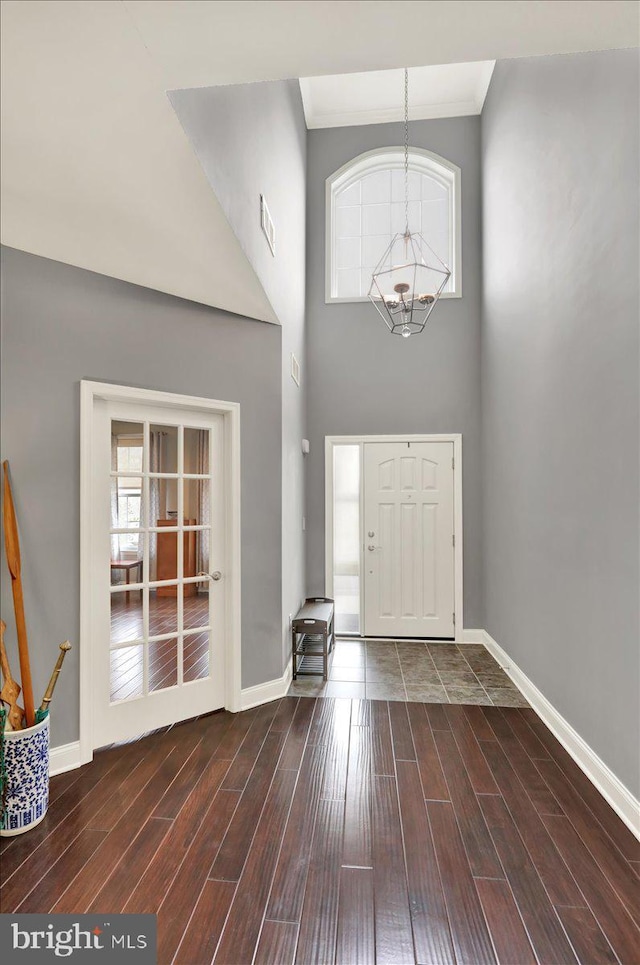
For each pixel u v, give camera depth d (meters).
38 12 1.17
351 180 5.55
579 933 1.64
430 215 5.46
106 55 1.31
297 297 4.58
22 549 2.43
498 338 4.43
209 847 2.03
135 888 1.81
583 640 2.67
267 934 1.63
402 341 5.23
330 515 5.25
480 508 5.08
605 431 2.42
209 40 1.27
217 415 3.34
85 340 2.67
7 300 2.42
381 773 2.59
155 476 3.04
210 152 2.01
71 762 2.59
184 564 3.17
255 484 3.47
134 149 1.75
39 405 2.50
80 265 2.62
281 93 3.83
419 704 3.47
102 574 2.79
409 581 5.14
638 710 2.13
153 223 2.26
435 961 1.54
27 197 2.01
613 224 2.33
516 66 3.89
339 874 1.89
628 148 2.19
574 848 2.04
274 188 3.53
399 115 5.38
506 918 1.70
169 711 3.09
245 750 2.81
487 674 4.06
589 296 2.59
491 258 4.69
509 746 2.88
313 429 5.30
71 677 2.59
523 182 3.72
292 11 1.16
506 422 4.16
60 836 2.09
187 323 3.12
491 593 4.70
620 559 2.28
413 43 1.30
